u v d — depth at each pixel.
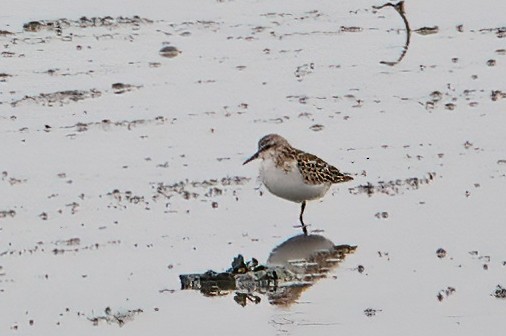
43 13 25.73
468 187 16.44
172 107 20.20
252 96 20.88
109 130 18.92
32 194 16.11
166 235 14.77
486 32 25.05
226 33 25.06
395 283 13.41
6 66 22.30
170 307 12.77
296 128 19.14
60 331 12.14
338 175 15.91
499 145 18.23
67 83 21.36
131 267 13.77
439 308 12.71
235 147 18.19
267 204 15.97
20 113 19.69
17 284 13.24
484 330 12.18
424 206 15.80
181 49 23.80
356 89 21.31
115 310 12.66
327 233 14.98
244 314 12.62
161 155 17.78
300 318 12.52
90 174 16.94
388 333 12.12
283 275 13.50
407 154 17.88
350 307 12.77
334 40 24.56
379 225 15.18
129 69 22.38
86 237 14.63
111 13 26.06
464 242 14.56
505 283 13.34
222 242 14.61
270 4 27.64
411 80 21.84
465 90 21.12
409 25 25.58
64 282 13.33
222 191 16.36
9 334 12.05
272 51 23.78
